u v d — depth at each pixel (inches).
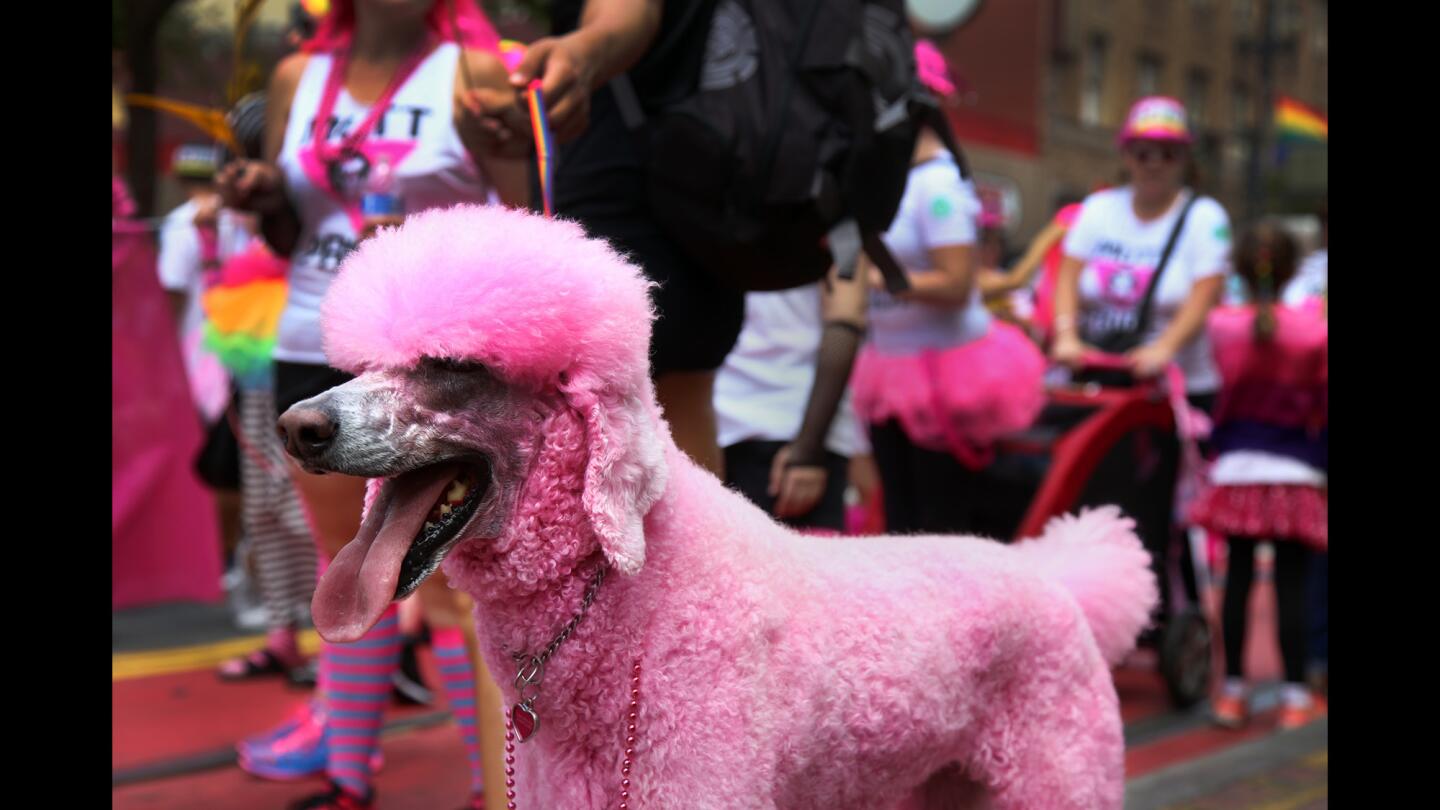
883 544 119.7
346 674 187.3
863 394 259.0
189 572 336.2
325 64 174.4
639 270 103.2
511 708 101.8
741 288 149.2
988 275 374.9
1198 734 267.7
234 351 280.4
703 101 142.9
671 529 100.3
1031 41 1152.2
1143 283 296.8
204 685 281.0
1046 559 136.7
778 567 105.5
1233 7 1488.7
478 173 164.9
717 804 97.4
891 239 243.0
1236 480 273.1
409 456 93.0
